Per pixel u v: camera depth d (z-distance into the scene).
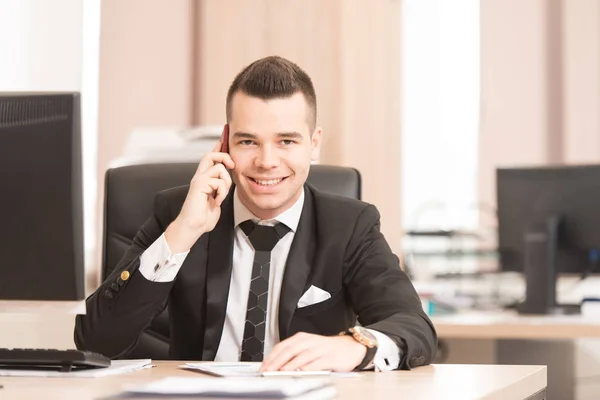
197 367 1.56
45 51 3.55
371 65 4.52
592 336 2.81
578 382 4.11
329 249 1.93
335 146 4.49
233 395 1.15
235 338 1.92
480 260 4.43
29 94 1.50
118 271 1.87
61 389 1.30
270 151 1.85
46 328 2.76
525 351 3.33
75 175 1.49
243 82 1.87
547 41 4.79
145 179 2.20
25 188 1.49
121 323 1.80
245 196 1.90
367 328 1.61
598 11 4.72
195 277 1.92
